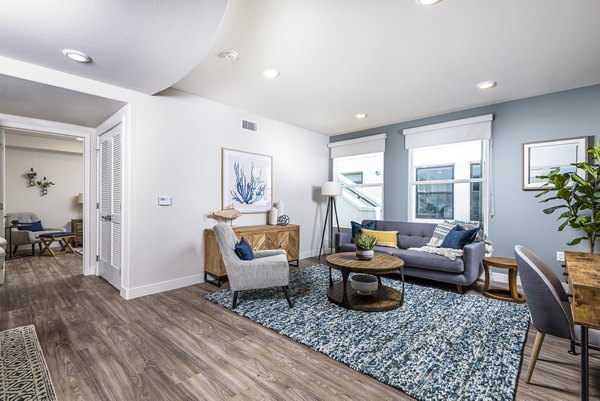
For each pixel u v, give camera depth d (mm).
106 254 3479
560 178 2840
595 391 1502
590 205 2799
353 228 4457
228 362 1790
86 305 2703
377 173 5117
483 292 3064
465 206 4113
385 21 1998
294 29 2098
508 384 1548
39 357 1812
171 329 2229
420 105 3816
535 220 3459
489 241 3602
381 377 1618
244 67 2723
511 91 3322
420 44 2309
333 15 1932
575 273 1300
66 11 1642
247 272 2607
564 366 1742
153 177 3068
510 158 3629
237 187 3955
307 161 5164
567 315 1419
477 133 3822
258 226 4020
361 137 5094
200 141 3510
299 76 2924
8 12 1639
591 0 1778
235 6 1826
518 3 1809
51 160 6012
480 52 2438
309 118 4457
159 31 1860
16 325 2266
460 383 1561
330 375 1667
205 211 3555
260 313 2516
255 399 1461
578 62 2617
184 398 1463
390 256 2973
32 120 3352
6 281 3482
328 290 3023
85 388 1526
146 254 3018
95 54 2146
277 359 1830
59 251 5418
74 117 3350
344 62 2621
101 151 3615
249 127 4125
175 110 3258
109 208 3389
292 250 4266
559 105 3318
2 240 3348
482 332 2156
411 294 3033
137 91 2922
